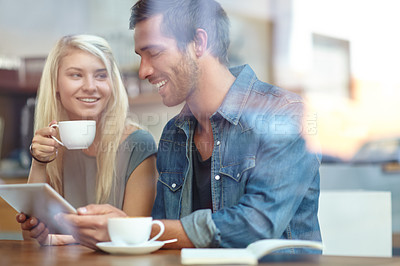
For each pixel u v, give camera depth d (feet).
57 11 10.52
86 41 5.95
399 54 9.09
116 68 6.04
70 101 5.93
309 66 9.00
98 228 3.43
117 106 5.88
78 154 5.40
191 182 4.65
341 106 9.00
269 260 2.96
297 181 4.01
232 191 4.35
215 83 4.71
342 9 9.22
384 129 8.61
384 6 8.93
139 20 4.86
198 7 4.75
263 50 9.01
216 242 3.62
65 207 3.48
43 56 10.51
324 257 3.13
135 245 3.27
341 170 8.15
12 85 10.24
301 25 9.17
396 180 8.05
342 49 9.24
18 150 10.08
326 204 5.41
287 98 4.42
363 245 5.36
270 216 3.78
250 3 8.91
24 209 3.91
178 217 4.68
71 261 2.92
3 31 10.46
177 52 4.78
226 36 4.91
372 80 8.96
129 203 5.38
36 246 3.86
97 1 10.25
